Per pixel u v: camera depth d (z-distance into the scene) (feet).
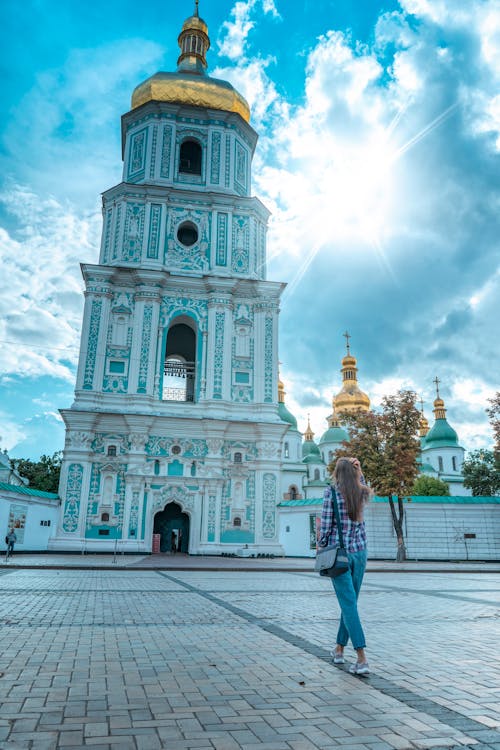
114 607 32.12
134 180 131.95
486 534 115.44
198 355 120.98
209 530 110.22
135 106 138.51
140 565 74.38
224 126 136.46
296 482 206.69
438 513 116.26
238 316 125.29
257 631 25.14
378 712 14.11
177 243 126.41
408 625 27.27
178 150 133.28
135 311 119.75
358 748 11.89
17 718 13.35
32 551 97.60
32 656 19.42
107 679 16.72
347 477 19.25
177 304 123.34
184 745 11.97
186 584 49.21
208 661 19.20
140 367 116.16
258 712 14.07
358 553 18.79
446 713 14.06
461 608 33.88
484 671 18.20
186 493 111.45
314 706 14.55
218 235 127.95
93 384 113.70
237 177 136.15
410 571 79.20
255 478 114.93
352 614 17.95
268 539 111.65
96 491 108.27
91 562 78.48
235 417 117.50
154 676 17.17
